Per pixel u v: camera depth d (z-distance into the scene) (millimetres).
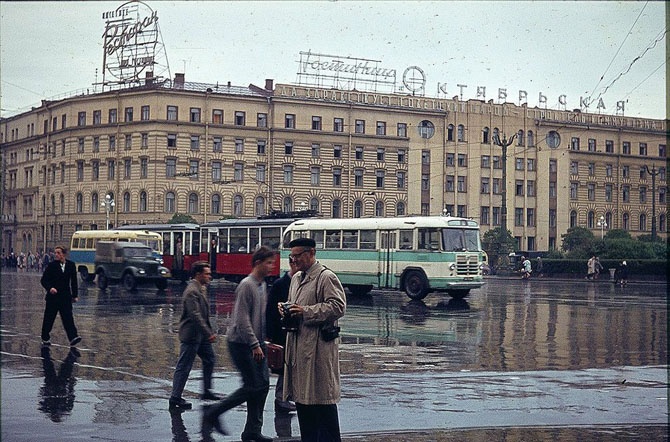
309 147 73125
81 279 47625
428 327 21781
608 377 13188
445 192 76000
